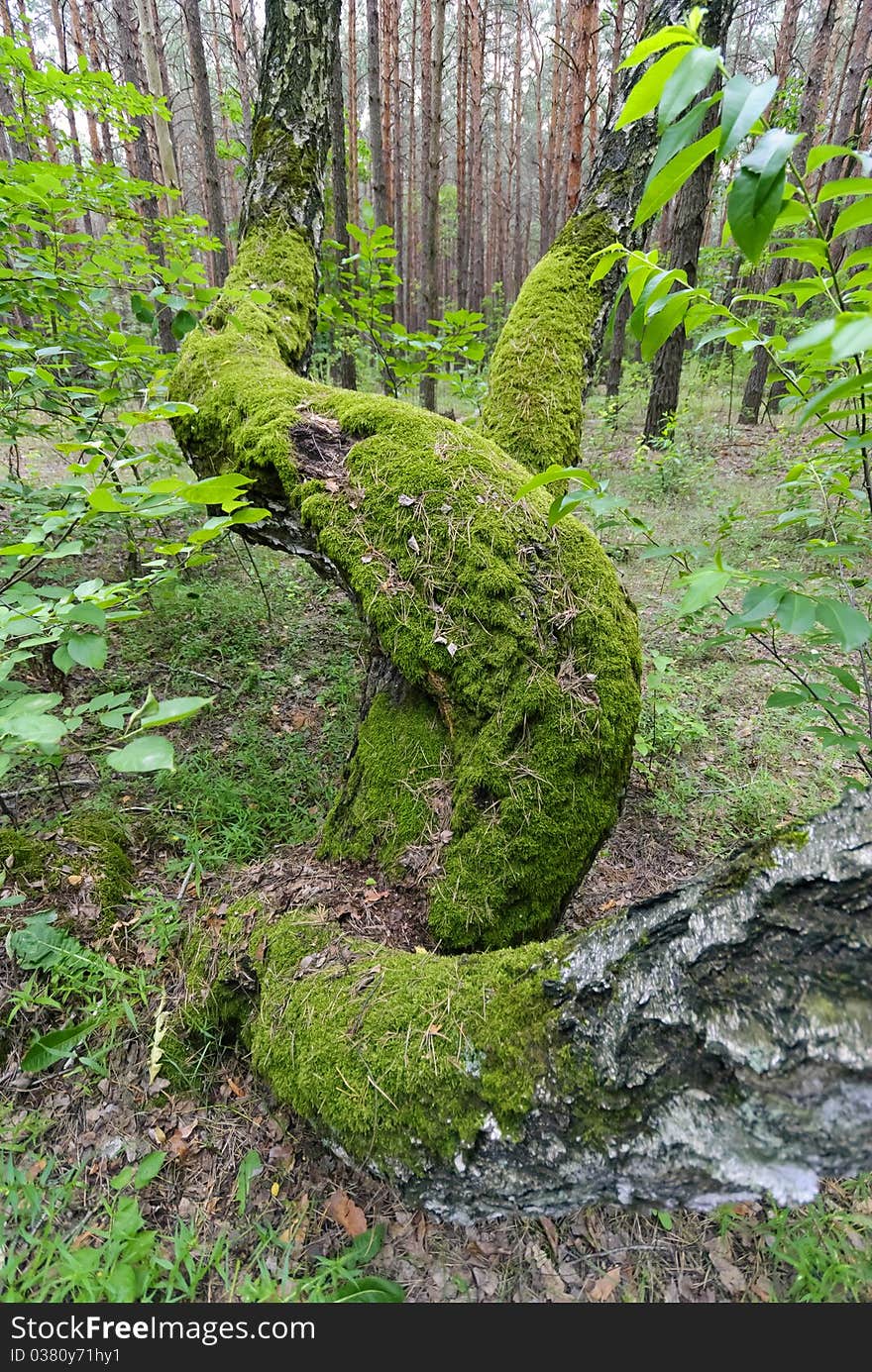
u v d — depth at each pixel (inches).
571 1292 55.3
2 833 89.4
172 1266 53.6
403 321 629.9
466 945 67.6
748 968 40.0
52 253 114.1
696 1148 40.1
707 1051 40.2
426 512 79.0
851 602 65.1
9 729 45.2
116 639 143.7
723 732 132.2
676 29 36.4
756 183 31.3
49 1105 66.4
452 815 73.1
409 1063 52.5
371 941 67.4
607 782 73.0
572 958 50.4
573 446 118.8
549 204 589.0
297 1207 58.9
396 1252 56.9
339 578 88.0
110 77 132.4
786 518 68.4
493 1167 47.0
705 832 109.0
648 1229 59.8
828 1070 35.7
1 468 211.5
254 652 145.3
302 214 145.6
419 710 82.2
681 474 258.5
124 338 107.5
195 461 109.3
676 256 270.8
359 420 89.3
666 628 162.6
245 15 531.2
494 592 74.4
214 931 76.2
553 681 72.1
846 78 396.5
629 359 554.6
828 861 39.2
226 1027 70.6
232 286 131.9
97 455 66.7
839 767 120.6
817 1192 38.1
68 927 79.4
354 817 81.4
